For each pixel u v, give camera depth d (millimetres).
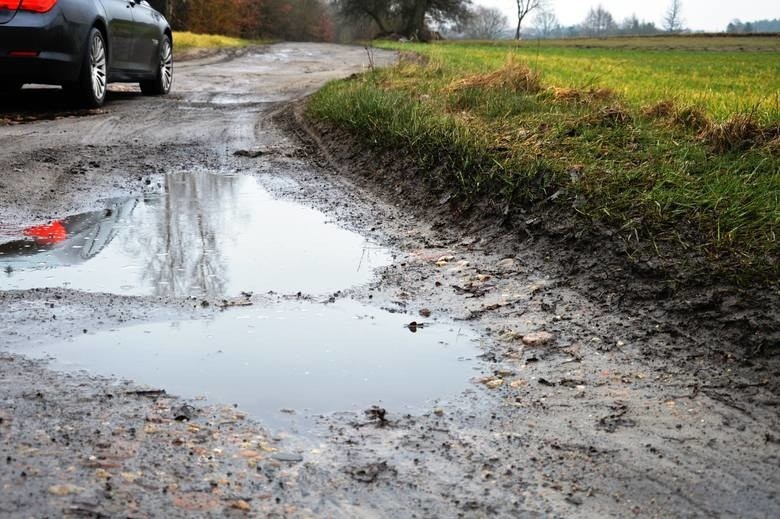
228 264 4359
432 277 4262
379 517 1996
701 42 57719
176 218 5363
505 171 5336
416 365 3080
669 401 2781
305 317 3596
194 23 61031
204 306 3672
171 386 2766
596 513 2059
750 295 3377
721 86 13227
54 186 6031
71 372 2848
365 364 3066
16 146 7258
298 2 74625
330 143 8094
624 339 3355
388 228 5332
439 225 5344
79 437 2318
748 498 2150
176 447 2299
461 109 8336
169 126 9109
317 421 2545
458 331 3490
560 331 3469
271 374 2922
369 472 2223
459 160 5898
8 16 8633
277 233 5090
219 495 2045
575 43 58688
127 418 2475
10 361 2928
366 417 2596
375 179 6699
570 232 4441
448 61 18062
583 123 6590
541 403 2764
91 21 9594
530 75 9750
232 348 3172
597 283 3938
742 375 2973
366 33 80500
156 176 6727
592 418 2645
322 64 23359
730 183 4496
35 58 8789
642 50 43156
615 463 2332
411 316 3676
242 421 2510
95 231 4957
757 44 52719
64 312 3508
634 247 4039
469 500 2100
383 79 11758
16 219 5141
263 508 2000
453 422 2592
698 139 5941
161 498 2006
